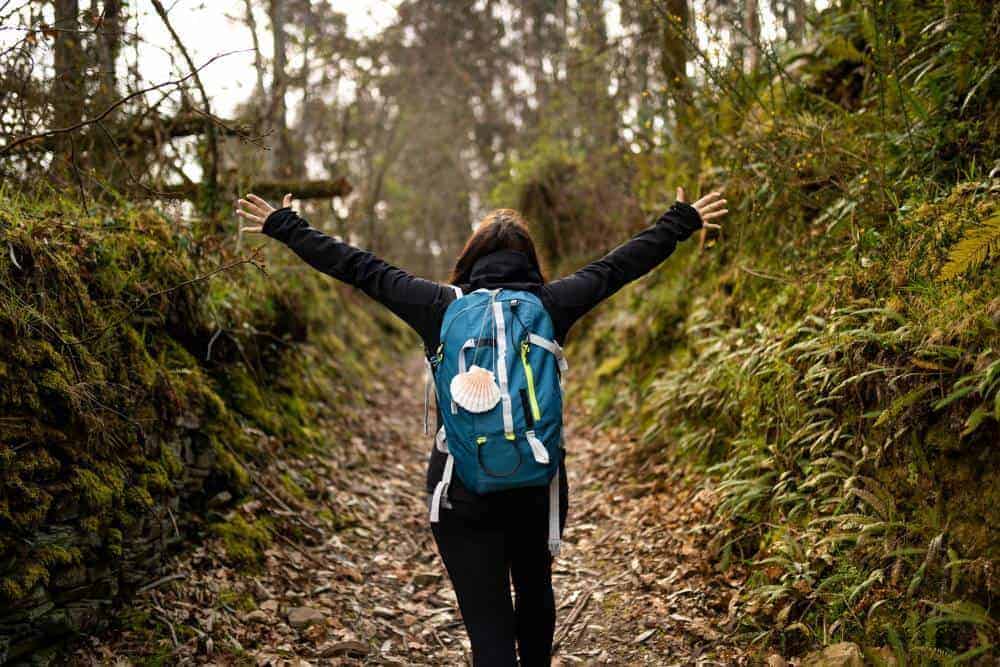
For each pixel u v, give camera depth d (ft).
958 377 7.68
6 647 7.30
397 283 7.08
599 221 29.30
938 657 6.84
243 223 15.62
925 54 11.73
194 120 15.55
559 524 6.82
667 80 18.72
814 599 8.48
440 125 67.92
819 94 15.06
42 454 7.84
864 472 8.95
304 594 10.65
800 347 10.41
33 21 10.90
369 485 15.69
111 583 8.66
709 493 11.66
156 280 11.47
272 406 15.25
